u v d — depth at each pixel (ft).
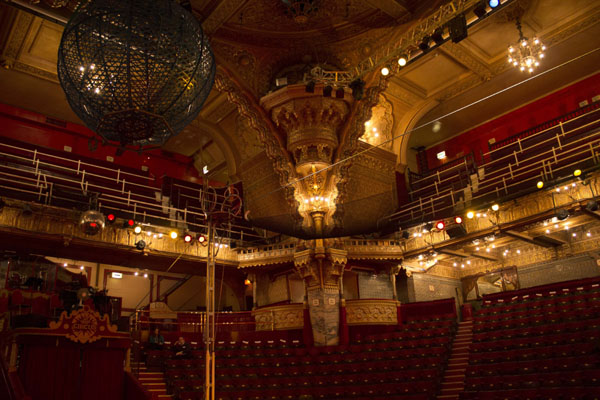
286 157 65.31
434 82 74.90
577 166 56.85
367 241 69.51
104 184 72.69
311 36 61.93
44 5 46.75
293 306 67.46
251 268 70.44
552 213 57.31
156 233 63.05
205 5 55.11
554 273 74.49
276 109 63.21
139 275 79.97
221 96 73.46
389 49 58.08
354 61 62.49
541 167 60.44
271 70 64.75
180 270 70.90
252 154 75.82
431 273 81.05
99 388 43.24
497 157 74.59
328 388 54.70
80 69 21.06
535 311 64.13
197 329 69.46
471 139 85.30
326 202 58.23
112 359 44.83
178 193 73.51
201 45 22.08
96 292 52.95
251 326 70.03
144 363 55.77
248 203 73.36
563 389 46.68
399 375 56.65
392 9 56.29
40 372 40.37
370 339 66.23
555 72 72.33
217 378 55.93
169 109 21.70
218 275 75.00
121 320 48.08
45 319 42.52
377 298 71.26
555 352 53.31
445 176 78.54
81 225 48.65
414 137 88.53
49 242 56.08
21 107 72.64
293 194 63.98
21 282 56.13
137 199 73.26
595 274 70.13
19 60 63.05
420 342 64.08
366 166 71.36
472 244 66.28
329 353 62.44
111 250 60.18
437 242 66.80
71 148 76.18
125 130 21.25
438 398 54.39
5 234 52.95
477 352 60.54
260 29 60.54
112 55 20.51
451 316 70.49
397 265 72.84
